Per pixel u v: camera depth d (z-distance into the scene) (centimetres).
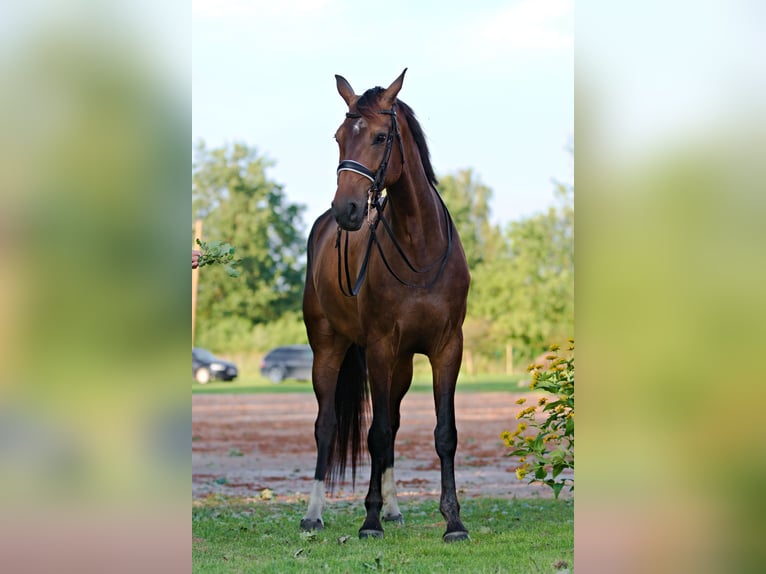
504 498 988
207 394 3350
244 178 5841
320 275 888
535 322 4200
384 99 700
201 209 5834
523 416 793
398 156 705
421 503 968
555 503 926
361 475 1238
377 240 743
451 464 745
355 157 680
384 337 757
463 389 3272
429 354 761
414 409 2608
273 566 646
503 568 617
